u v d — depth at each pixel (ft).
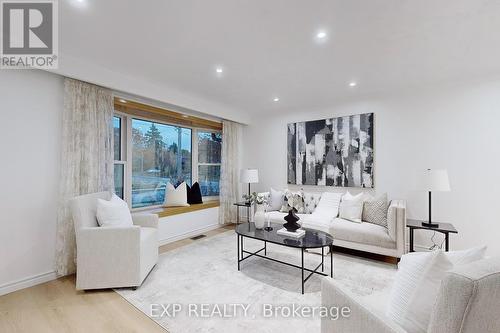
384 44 7.36
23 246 7.80
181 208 13.37
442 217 10.58
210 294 7.35
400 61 8.52
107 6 5.59
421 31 6.64
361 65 8.87
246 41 7.22
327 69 9.25
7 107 7.48
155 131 13.69
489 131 9.68
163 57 8.28
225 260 10.03
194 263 9.73
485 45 7.39
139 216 9.79
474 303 2.35
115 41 7.22
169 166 14.43
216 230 15.05
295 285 7.89
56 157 8.51
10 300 7.04
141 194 12.92
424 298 3.21
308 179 14.28
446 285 2.49
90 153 9.10
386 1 5.42
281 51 7.83
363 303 3.45
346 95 12.40
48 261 8.31
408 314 3.29
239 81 10.57
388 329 2.90
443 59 8.36
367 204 11.22
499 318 2.50
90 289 7.56
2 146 7.41
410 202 11.27
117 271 7.54
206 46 7.52
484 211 9.78
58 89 8.56
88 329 5.78
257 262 9.83
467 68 9.14
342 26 6.42
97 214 8.20
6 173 7.48
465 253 3.56
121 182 12.05
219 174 17.13
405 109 11.43
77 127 8.77
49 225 8.34
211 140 16.76
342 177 13.07
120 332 5.67
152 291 7.55
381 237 9.56
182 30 6.63
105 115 9.60
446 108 10.50
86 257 7.41
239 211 17.12
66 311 6.50
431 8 5.65
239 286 7.83
